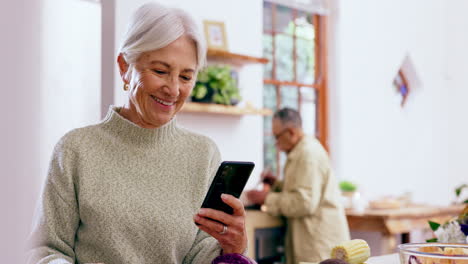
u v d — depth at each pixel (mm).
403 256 902
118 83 3029
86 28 2705
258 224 3133
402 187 5711
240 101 3740
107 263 1198
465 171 6449
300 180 3025
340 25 5074
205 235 1309
